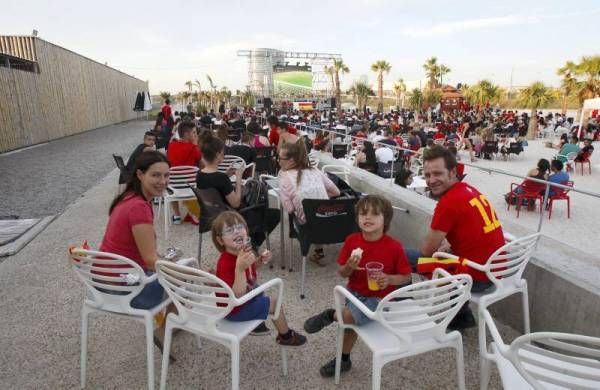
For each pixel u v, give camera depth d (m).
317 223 3.65
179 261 2.81
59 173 10.34
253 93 54.28
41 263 4.53
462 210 2.71
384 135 13.61
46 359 2.91
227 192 4.18
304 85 54.09
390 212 2.53
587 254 3.14
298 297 3.76
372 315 2.11
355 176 6.12
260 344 3.09
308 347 3.05
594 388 1.55
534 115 23.14
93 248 4.98
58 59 20.20
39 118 17.67
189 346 3.05
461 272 2.70
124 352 2.99
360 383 2.67
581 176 12.04
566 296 2.77
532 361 1.66
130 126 30.94
